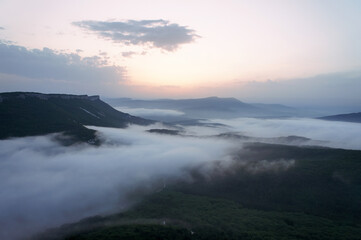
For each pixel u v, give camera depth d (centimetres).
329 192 13250
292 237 9425
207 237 9200
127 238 8556
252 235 9400
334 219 11388
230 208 12375
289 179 15025
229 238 9219
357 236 9612
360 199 12425
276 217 11331
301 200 13100
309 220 11025
